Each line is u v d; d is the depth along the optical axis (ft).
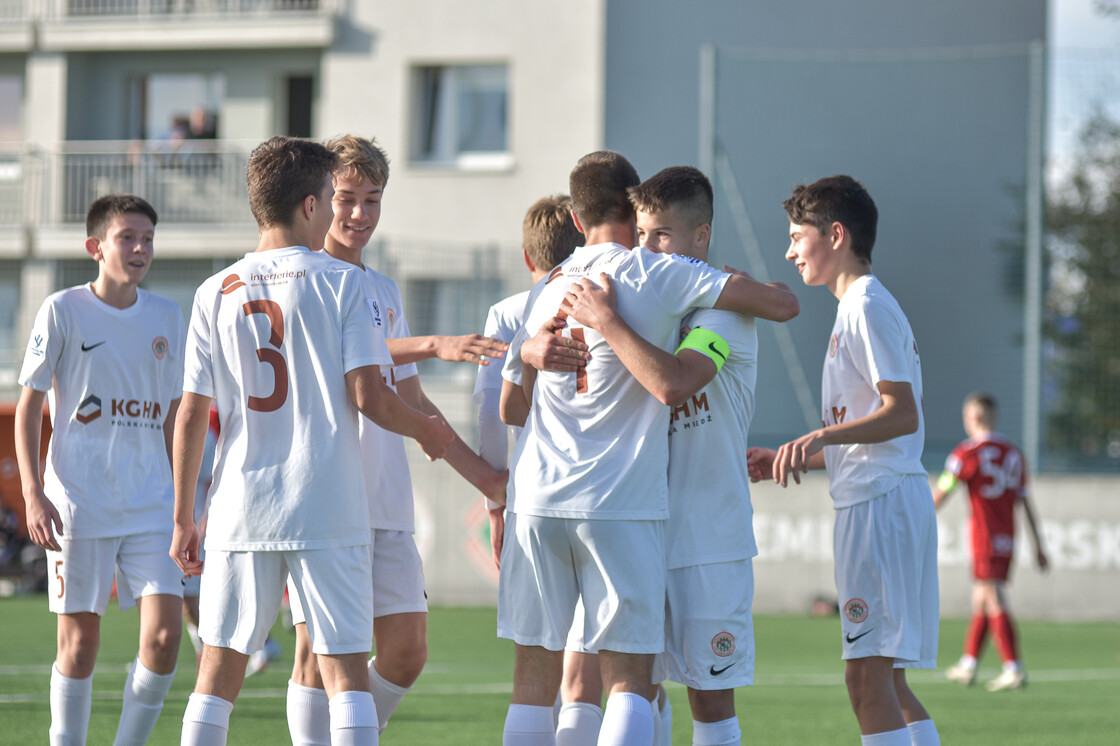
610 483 42.29
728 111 222.48
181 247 239.71
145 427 59.16
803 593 170.50
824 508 170.60
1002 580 102.37
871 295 49.90
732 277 44.11
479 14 247.91
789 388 199.62
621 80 240.73
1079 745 71.36
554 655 44.78
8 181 245.24
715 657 43.68
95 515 56.65
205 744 42.73
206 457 93.56
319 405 43.50
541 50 245.04
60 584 56.54
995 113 211.61
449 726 75.41
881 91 216.13
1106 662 120.16
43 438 187.21
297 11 250.16
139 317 59.67
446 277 189.98
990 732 76.28
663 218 45.62
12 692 85.51
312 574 42.70
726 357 42.52
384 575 52.75
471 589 176.24
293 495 42.83
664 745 51.39
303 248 45.24
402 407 44.11
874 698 49.11
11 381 228.02
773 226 214.90
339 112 252.21
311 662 50.31
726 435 44.68
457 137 252.83
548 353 42.91
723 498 44.50
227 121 261.44
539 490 43.11
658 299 43.45
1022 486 105.19
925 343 203.92
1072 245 188.44
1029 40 231.30
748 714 82.64
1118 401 173.47
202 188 242.78
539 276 55.36
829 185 52.21
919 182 213.05
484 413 55.31
